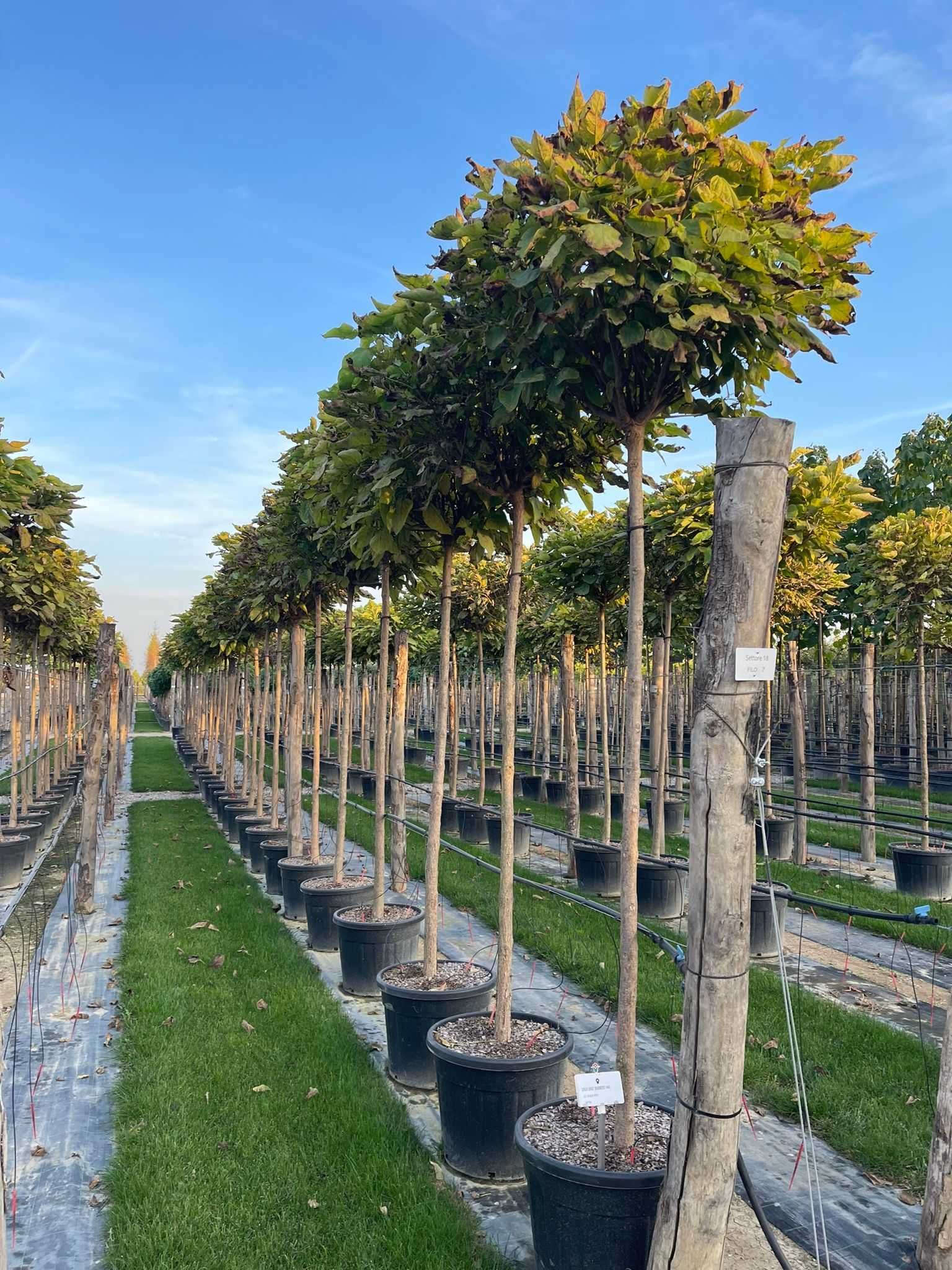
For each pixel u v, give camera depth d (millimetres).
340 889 7102
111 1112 4418
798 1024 5336
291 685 9328
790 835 10469
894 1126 4137
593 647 12211
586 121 2660
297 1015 5531
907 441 15453
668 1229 2490
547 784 15477
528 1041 4008
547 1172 2830
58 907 8656
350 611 7523
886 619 9891
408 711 27156
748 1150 4098
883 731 16125
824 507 5523
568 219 2596
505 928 3994
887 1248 3379
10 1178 3844
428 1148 4082
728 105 2775
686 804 12531
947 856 8586
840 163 2826
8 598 8844
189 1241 3297
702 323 2635
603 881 8617
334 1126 4121
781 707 14602
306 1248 3275
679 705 12445
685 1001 2512
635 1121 3277
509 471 4059
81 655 17031
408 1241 3266
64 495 8391
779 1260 2574
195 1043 5070
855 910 3371
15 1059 4902
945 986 6285
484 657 15398
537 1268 2963
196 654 16062
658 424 3711
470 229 2979
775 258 2627
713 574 2496
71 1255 3328
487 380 3527
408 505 4113
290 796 8781
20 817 11719
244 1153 3910
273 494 6984
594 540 7477
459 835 12758
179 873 10055
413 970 5102
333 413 3838
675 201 2643
